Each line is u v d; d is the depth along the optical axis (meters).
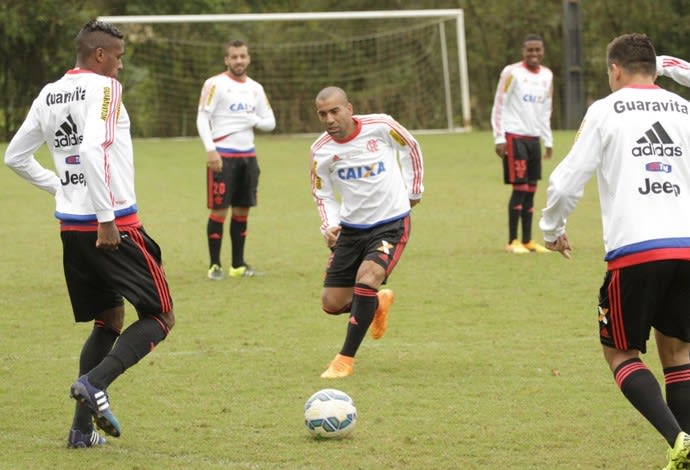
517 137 34.00
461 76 83.81
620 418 16.48
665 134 13.88
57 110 15.02
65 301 27.41
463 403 17.42
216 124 30.52
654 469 14.12
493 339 22.28
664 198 13.66
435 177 56.47
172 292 28.44
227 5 101.00
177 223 42.50
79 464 14.40
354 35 87.00
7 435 15.90
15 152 15.55
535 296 27.03
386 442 15.32
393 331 23.25
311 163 20.38
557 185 14.01
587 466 14.23
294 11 104.50
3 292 28.67
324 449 15.02
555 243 14.72
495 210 45.25
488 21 95.88
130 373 19.72
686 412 13.86
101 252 15.02
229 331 23.47
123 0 94.31
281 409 17.20
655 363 20.12
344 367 19.39
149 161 65.88
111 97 14.75
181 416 16.84
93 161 14.19
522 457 14.61
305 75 85.94
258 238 38.66
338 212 20.53
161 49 83.44
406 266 32.03
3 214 45.19
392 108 86.06
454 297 27.05
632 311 13.73
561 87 93.56
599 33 94.44
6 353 21.48
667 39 93.69
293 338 22.72
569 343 21.80
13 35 83.12
